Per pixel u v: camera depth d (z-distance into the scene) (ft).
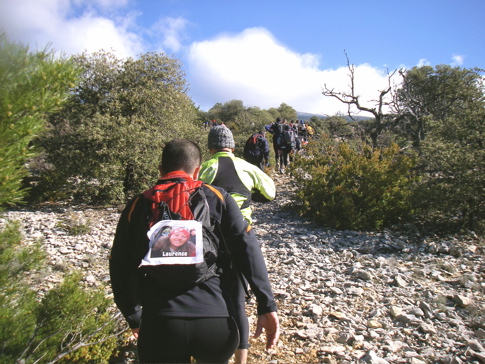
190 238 6.40
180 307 6.24
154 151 34.91
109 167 32.35
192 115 44.73
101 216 30.27
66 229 25.79
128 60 39.42
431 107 75.41
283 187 42.73
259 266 6.91
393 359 11.19
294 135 52.06
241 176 10.45
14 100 6.09
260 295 6.85
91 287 16.48
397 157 30.27
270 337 6.91
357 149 39.83
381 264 19.11
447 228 25.04
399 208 26.25
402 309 14.28
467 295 15.23
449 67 75.87
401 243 22.48
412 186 27.66
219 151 10.85
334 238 24.44
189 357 6.50
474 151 24.35
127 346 12.13
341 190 28.07
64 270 18.53
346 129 56.65
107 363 10.97
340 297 15.64
